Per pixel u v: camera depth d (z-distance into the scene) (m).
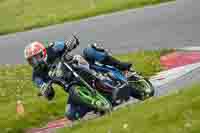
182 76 41.94
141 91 33.16
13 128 40.69
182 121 23.09
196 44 55.41
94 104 32.34
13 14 93.44
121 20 73.88
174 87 39.03
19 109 42.59
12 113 43.56
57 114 41.53
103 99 32.56
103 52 32.47
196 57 47.97
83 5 87.25
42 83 32.66
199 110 23.56
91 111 34.38
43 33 79.56
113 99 32.50
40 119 41.19
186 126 22.50
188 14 68.19
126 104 36.75
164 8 73.50
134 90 33.09
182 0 75.06
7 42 80.19
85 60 32.75
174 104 25.25
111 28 71.69
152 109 26.19
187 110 23.91
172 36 60.94
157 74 45.31
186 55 49.53
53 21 83.00
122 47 62.59
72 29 76.94
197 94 25.58
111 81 32.38
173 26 64.75
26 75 56.47
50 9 90.44
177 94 27.39
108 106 32.41
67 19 82.12
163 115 24.41
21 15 91.75
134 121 25.41
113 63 32.72
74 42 32.59
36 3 95.94
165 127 23.20
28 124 40.81
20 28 84.75
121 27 70.75
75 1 90.81
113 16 77.00
